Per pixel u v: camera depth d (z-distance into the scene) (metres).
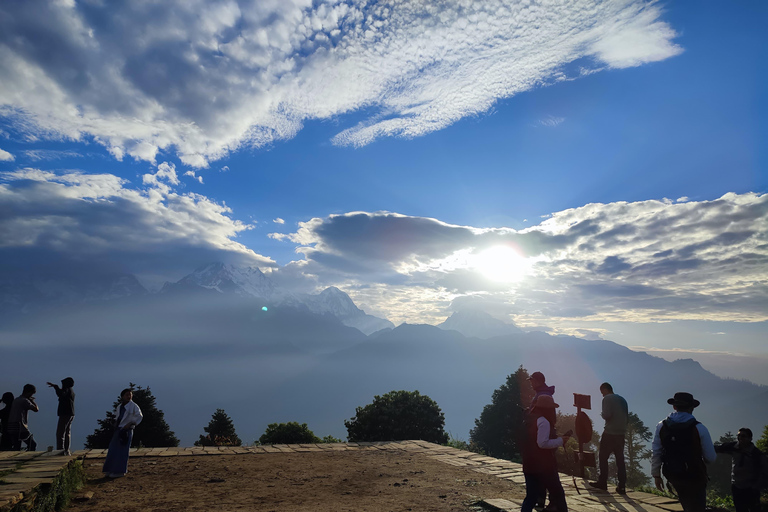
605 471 9.92
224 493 9.70
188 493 9.66
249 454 15.32
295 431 28.27
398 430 25.89
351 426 27.73
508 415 43.22
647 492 10.20
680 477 6.26
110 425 40.50
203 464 13.24
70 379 13.55
